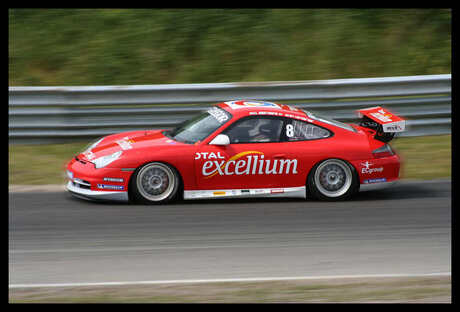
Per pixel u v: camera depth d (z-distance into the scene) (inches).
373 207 967.0
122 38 1811.0
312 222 879.1
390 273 677.9
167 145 962.7
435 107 1407.5
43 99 1301.7
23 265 687.7
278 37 1849.2
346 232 834.8
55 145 1320.1
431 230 849.5
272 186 983.0
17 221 853.2
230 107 1032.2
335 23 1910.7
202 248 756.0
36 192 1013.2
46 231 811.4
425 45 1871.3
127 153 941.8
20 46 1766.7
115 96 1326.3
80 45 1787.6
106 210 914.1
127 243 768.9
